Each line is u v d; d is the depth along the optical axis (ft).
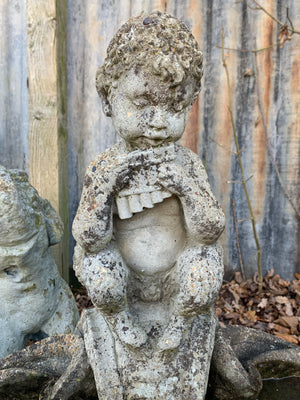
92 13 10.61
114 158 4.99
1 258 6.56
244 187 10.16
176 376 4.99
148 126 4.66
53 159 10.07
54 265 7.67
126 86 4.66
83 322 6.04
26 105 10.44
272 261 10.89
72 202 11.32
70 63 10.82
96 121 11.00
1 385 5.56
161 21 4.63
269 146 10.45
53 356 6.04
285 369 6.10
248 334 6.64
